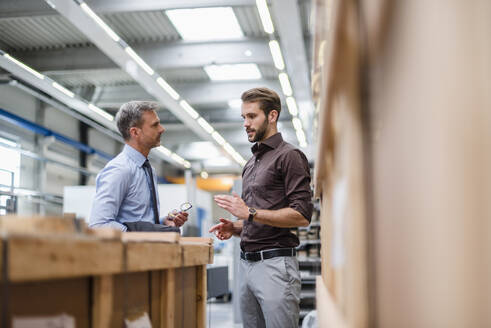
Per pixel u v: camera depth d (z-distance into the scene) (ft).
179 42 22.53
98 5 17.20
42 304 2.90
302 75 22.61
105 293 3.61
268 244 7.45
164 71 27.50
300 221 7.31
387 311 1.27
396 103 1.12
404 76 1.04
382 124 1.28
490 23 0.79
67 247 2.82
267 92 8.02
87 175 38.37
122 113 8.82
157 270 5.08
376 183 1.37
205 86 28.66
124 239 4.08
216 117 34.88
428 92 0.87
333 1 1.37
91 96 29.45
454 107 0.79
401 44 1.06
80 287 3.43
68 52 24.38
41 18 21.85
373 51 1.35
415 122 0.96
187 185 25.16
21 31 23.16
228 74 27.43
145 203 8.62
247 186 8.05
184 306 6.15
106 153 42.60
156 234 4.96
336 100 1.77
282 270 7.36
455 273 0.77
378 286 1.38
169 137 41.42
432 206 0.86
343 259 1.69
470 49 0.79
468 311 0.76
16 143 29.91
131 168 8.49
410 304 1.03
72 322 3.25
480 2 0.79
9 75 24.66
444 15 0.81
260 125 7.91
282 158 7.64
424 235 0.91
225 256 33.73
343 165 1.63
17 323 2.60
